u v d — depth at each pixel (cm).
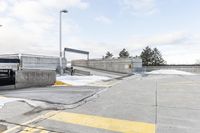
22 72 1686
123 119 750
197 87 1694
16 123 694
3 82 1617
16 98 1095
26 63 3325
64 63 3947
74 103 997
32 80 1778
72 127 661
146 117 775
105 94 1324
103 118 762
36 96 1173
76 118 760
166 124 693
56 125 679
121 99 1138
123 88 1655
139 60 5184
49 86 1850
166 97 1200
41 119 743
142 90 1523
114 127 663
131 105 980
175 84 1967
